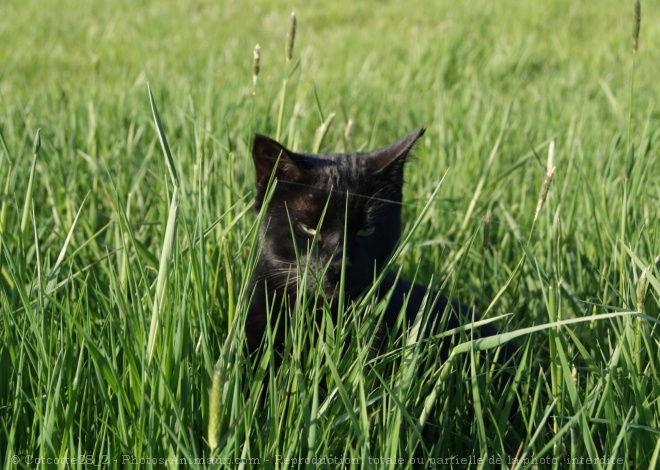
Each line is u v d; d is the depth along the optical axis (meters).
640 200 4.23
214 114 5.98
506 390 2.93
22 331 2.62
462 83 9.04
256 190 3.54
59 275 3.63
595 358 3.30
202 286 2.59
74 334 2.89
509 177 5.60
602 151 5.52
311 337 2.73
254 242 2.72
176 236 2.58
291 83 8.21
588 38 12.41
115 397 2.65
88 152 5.39
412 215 4.84
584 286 4.03
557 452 2.48
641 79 8.77
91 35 12.54
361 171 3.51
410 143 3.54
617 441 2.24
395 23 14.10
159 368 2.30
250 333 3.38
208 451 2.56
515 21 13.41
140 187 4.95
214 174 4.23
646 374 2.61
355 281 3.31
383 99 7.62
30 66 10.31
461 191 5.30
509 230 4.52
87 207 4.72
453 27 12.72
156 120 2.58
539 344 3.75
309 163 3.52
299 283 2.88
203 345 2.46
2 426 2.57
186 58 10.39
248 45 11.73
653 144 4.38
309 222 3.40
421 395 2.84
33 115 6.30
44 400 2.54
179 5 15.73
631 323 2.81
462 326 2.63
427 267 4.45
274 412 2.34
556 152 5.77
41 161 5.08
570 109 7.26
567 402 2.78
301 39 12.36
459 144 5.92
